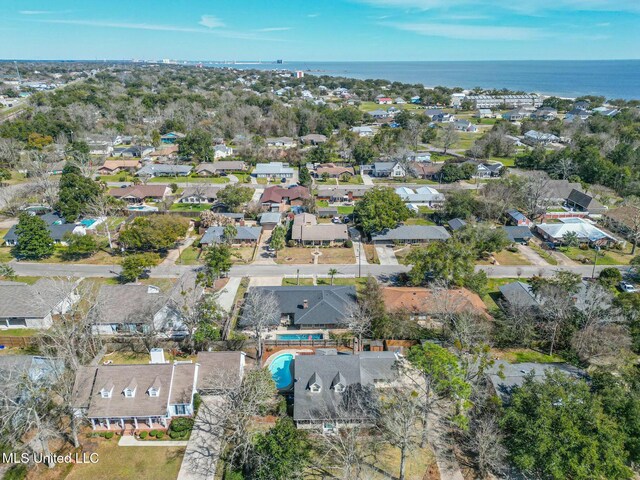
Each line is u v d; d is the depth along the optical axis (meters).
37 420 42.25
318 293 69.31
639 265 79.81
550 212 112.38
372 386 51.06
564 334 60.69
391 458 44.53
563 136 192.25
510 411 41.75
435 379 43.72
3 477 40.88
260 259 88.56
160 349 54.28
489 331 60.78
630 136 168.75
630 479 40.03
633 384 46.16
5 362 50.94
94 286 76.69
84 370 49.91
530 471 40.31
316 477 42.41
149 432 47.47
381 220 93.12
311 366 51.38
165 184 127.25
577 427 39.06
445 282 69.19
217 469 43.09
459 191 111.19
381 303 63.84
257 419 48.59
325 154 160.00
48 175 124.06
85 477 42.25
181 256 89.00
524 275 82.81
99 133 187.88
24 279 79.19
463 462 44.09
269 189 121.12
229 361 53.75
